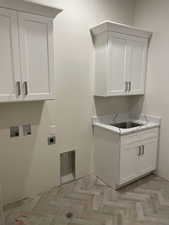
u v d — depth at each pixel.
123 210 2.09
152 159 2.77
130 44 2.58
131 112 3.19
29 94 1.88
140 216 1.99
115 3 2.73
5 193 2.17
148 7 2.72
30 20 1.77
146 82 2.89
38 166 2.37
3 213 1.93
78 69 2.52
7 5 1.62
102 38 2.44
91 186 2.57
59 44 2.30
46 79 1.96
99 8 2.57
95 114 2.81
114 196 2.34
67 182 2.68
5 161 2.12
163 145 2.74
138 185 2.59
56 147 2.49
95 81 2.68
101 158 2.71
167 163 2.71
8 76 1.74
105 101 2.88
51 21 1.90
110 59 2.42
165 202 2.22
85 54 2.55
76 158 2.71
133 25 2.99
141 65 2.78
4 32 1.66
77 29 2.42
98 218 1.96
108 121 2.96
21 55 1.78
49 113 2.36
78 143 2.70
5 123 2.07
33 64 1.86
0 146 2.07
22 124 2.18
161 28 2.57
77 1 2.37
